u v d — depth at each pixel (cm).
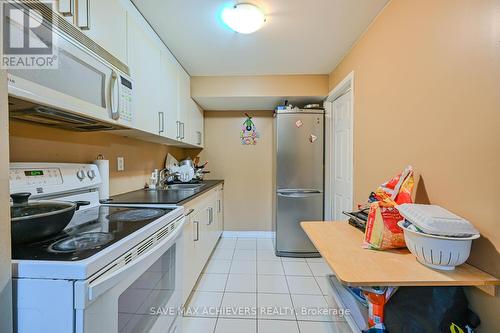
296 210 298
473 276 87
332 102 288
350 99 233
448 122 106
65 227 99
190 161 328
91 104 110
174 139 237
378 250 110
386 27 159
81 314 67
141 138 226
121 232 98
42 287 67
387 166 157
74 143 153
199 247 222
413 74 131
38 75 83
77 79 102
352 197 216
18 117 112
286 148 299
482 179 91
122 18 142
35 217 82
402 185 122
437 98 113
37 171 119
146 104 174
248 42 209
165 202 158
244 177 364
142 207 153
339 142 264
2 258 62
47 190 120
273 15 170
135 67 158
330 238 126
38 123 127
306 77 288
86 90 107
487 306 88
